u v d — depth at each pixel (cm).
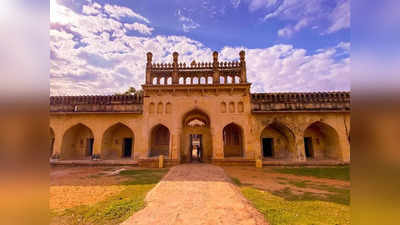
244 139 1797
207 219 538
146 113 1873
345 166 1673
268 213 625
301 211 648
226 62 1945
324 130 1916
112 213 621
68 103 1941
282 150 2005
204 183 955
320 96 1838
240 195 785
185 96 1886
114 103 1922
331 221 571
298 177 1239
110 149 2038
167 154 2056
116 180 1134
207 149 1984
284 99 1853
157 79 1945
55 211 651
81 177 1230
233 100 1864
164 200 699
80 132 2100
